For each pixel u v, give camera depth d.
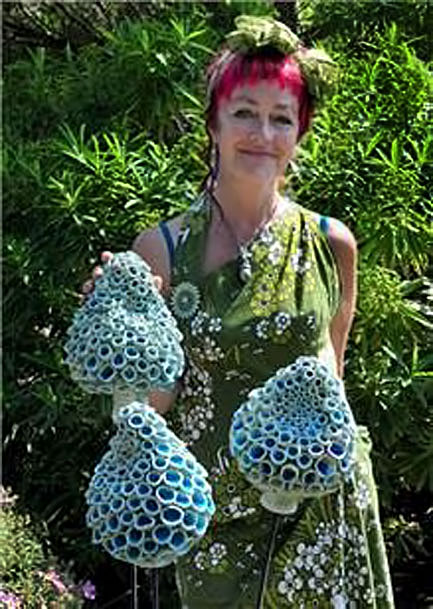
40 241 3.09
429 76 3.12
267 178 1.74
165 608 3.06
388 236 2.89
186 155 3.14
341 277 1.89
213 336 1.76
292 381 1.32
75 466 3.13
